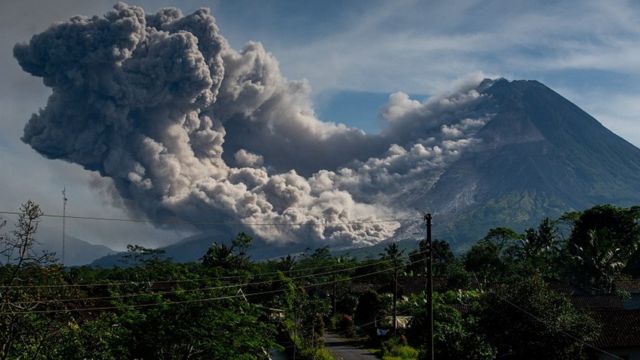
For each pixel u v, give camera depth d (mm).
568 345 45969
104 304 47594
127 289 54875
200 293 39531
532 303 47406
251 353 41750
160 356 37000
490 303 49219
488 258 137875
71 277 54312
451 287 121000
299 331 69812
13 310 24797
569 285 103375
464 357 49344
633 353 49594
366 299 97688
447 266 156750
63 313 27938
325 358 66688
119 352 34875
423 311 78750
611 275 108750
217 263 97062
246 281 82125
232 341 38531
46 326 26219
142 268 82688
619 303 81375
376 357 72062
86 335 30125
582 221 128750
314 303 72625
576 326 46219
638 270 114562
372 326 90750
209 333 37438
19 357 25484
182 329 36844
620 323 52594
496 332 48625
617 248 113938
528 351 46875
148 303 39344
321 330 76688
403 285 126688
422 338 75500
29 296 26047
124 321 37188
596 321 52156
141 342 36688
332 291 124125
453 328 51938
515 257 145500
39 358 26078
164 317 37281
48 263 25172
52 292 27703
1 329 24812
